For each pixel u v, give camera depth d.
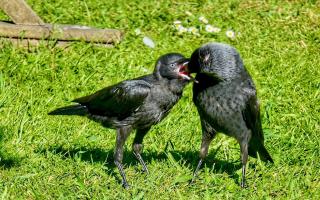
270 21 18.17
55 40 15.72
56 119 13.05
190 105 13.95
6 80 14.28
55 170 11.40
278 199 11.09
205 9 18.55
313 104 14.55
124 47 16.16
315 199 11.16
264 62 16.17
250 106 10.87
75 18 17.61
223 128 11.02
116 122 11.02
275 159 12.21
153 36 17.06
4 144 12.12
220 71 10.56
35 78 14.42
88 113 11.30
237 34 17.52
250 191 11.25
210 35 17.34
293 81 15.38
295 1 19.08
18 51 15.36
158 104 10.84
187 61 10.80
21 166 11.45
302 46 17.20
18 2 15.59
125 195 10.84
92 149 12.28
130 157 12.16
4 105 13.30
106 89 11.02
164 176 11.45
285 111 14.16
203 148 11.39
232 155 12.67
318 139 13.13
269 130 13.27
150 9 18.36
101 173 11.36
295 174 11.88
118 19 17.70
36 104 13.46
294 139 13.14
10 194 10.71
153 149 12.52
